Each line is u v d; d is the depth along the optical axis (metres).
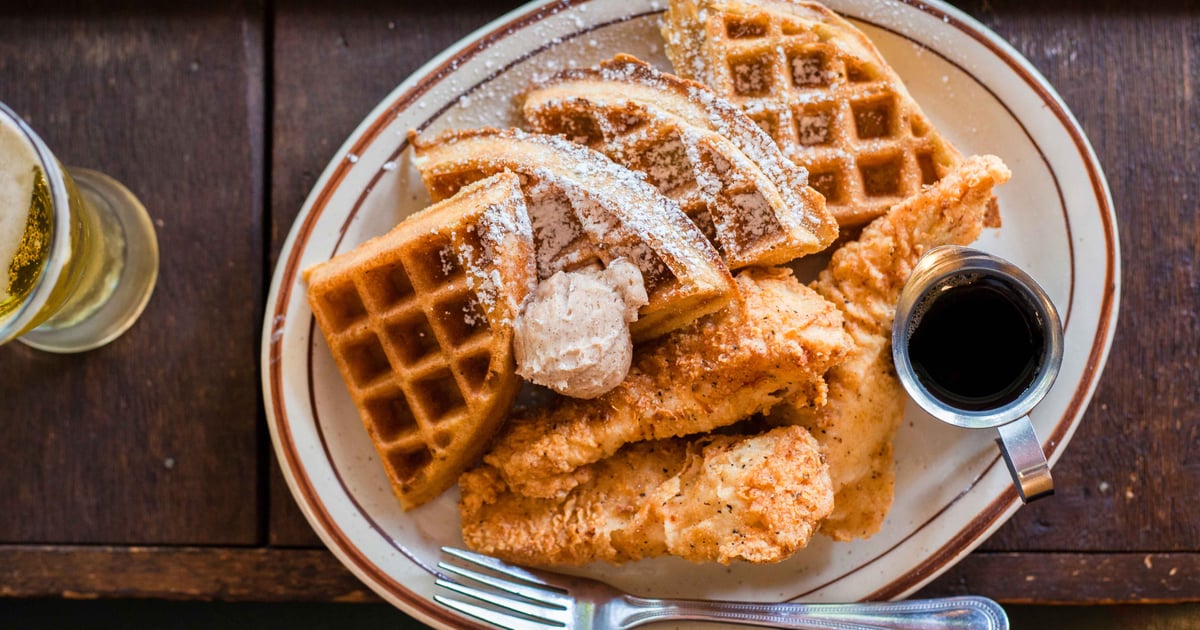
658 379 0.53
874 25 0.56
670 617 0.55
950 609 0.54
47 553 0.58
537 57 0.56
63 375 0.59
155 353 0.59
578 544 0.54
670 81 0.54
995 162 0.52
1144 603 0.59
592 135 0.55
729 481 0.52
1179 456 0.58
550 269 0.53
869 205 0.54
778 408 0.54
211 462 0.58
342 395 0.56
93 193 0.58
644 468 0.54
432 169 0.54
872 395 0.54
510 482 0.54
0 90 0.59
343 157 0.55
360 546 0.56
